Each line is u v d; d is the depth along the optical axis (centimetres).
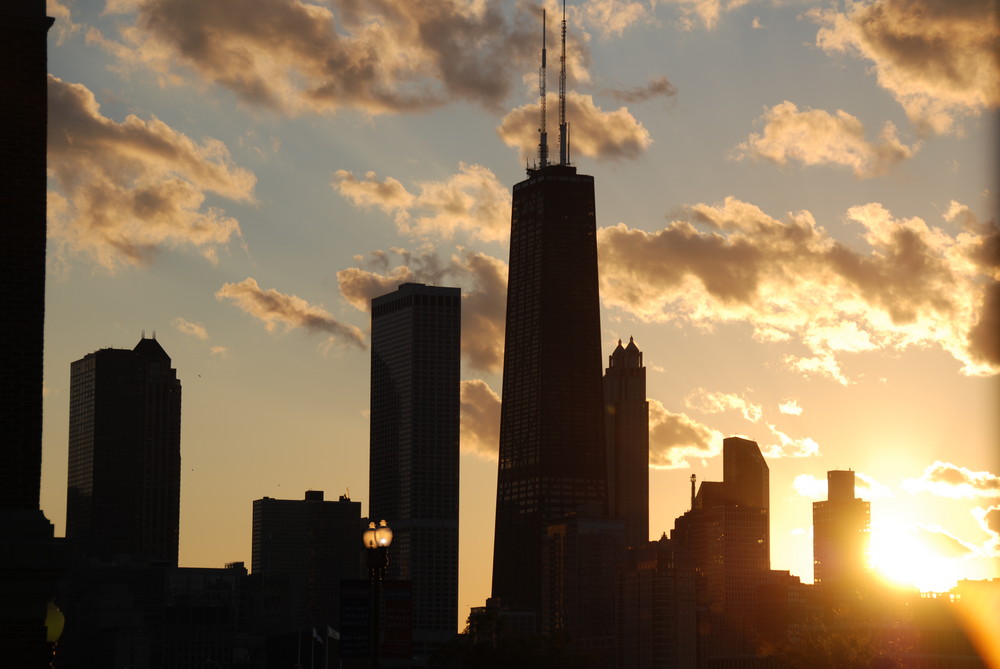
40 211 4916
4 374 4812
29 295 4872
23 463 4797
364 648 7112
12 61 4959
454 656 19388
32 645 4694
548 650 18775
